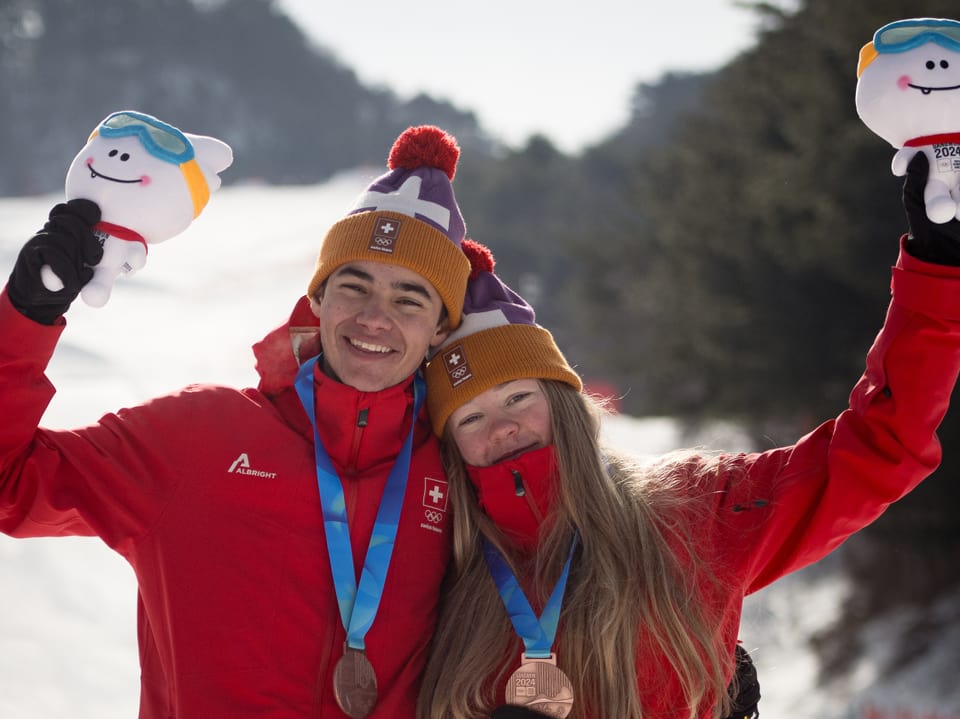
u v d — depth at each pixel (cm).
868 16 1323
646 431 2025
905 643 1312
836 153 1388
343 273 293
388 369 291
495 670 280
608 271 2469
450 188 312
